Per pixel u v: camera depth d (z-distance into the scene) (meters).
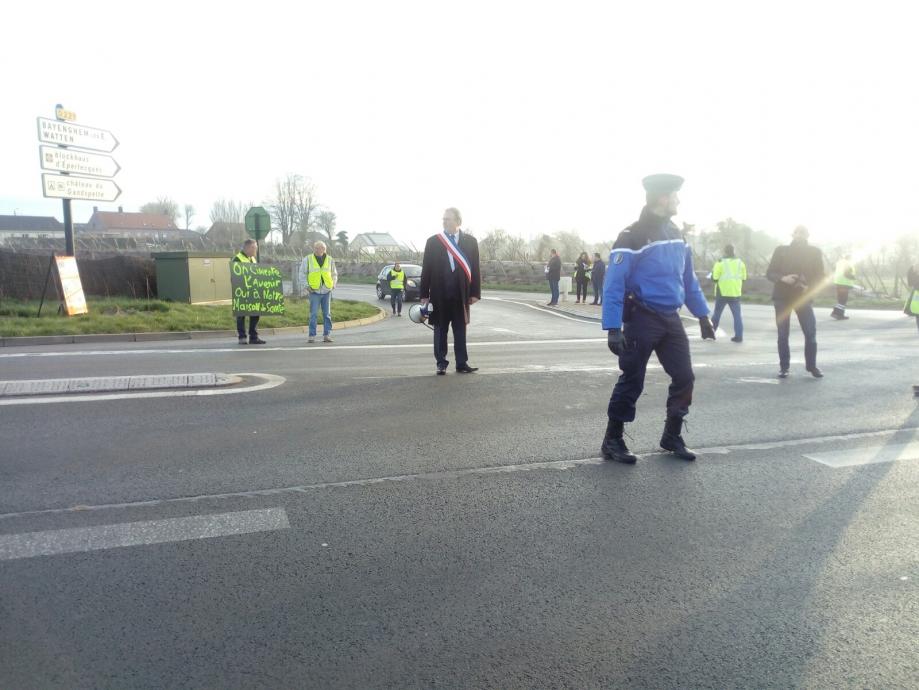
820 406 7.00
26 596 3.04
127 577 3.23
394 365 9.37
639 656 2.70
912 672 2.61
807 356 8.73
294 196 78.62
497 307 23.30
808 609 3.06
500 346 12.23
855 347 12.03
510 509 4.16
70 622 2.85
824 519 4.07
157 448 5.24
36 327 13.09
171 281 19.34
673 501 4.33
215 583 3.19
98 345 11.89
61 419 6.05
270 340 12.92
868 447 5.55
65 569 3.30
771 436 5.86
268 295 12.41
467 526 3.89
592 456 5.22
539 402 7.03
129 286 20.66
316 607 3.00
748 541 3.76
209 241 55.34
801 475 4.85
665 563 3.48
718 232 37.94
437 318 8.57
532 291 34.84
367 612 2.97
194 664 2.58
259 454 5.13
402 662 2.63
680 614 3.01
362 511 4.09
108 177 17.25
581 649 2.74
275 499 4.25
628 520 4.02
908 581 3.33
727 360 10.28
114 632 2.78
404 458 5.09
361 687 2.48
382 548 3.60
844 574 3.39
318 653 2.67
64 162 16.17
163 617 2.90
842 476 4.84
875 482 4.72
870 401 7.25
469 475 4.75
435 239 8.54
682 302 5.07
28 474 4.63
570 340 13.45
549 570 3.39
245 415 6.29
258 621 2.88
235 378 7.97
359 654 2.67
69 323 13.69
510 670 2.60
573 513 4.11
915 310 9.50
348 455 5.14
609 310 4.87
